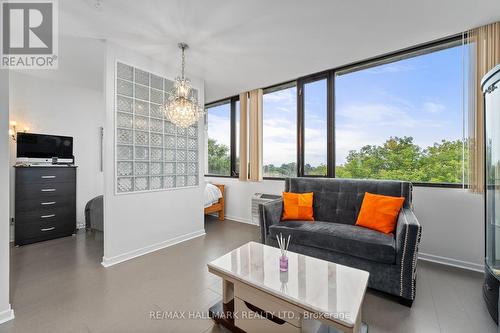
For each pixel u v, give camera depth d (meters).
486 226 1.76
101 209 3.23
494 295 1.56
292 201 2.72
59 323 1.53
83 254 2.71
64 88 3.85
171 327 1.50
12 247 2.96
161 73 2.97
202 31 2.27
